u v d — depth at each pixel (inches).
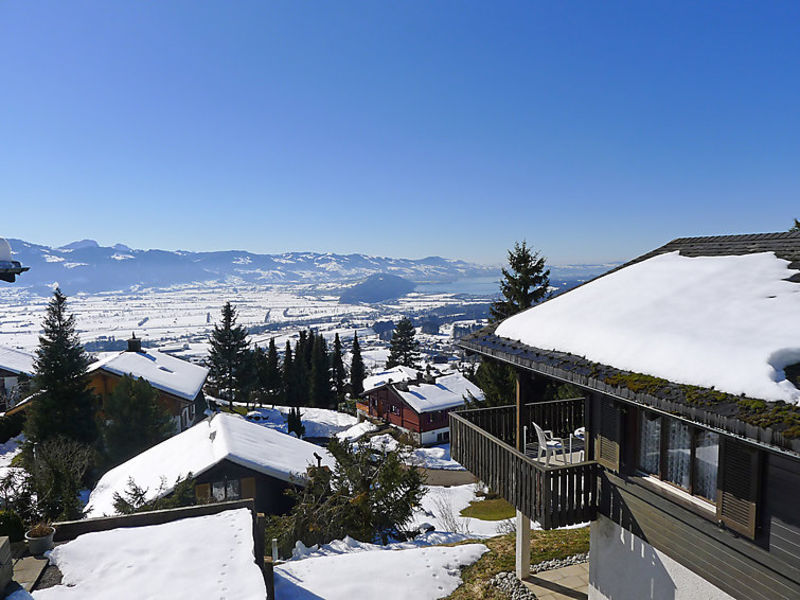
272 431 978.1
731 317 235.0
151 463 800.3
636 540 279.0
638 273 354.6
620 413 285.0
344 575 414.9
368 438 674.2
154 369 1496.1
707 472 236.4
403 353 3528.5
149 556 301.7
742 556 215.0
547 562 411.2
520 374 347.6
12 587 265.3
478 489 1037.2
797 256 296.2
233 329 2140.7
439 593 391.9
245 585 269.1
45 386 1025.5
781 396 165.9
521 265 997.8
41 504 581.9
